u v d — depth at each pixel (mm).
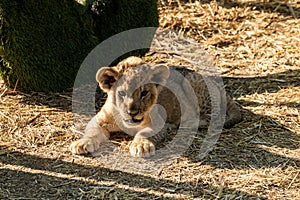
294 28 14383
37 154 9539
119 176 8945
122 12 12398
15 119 10609
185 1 15914
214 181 8828
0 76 11852
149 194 8523
